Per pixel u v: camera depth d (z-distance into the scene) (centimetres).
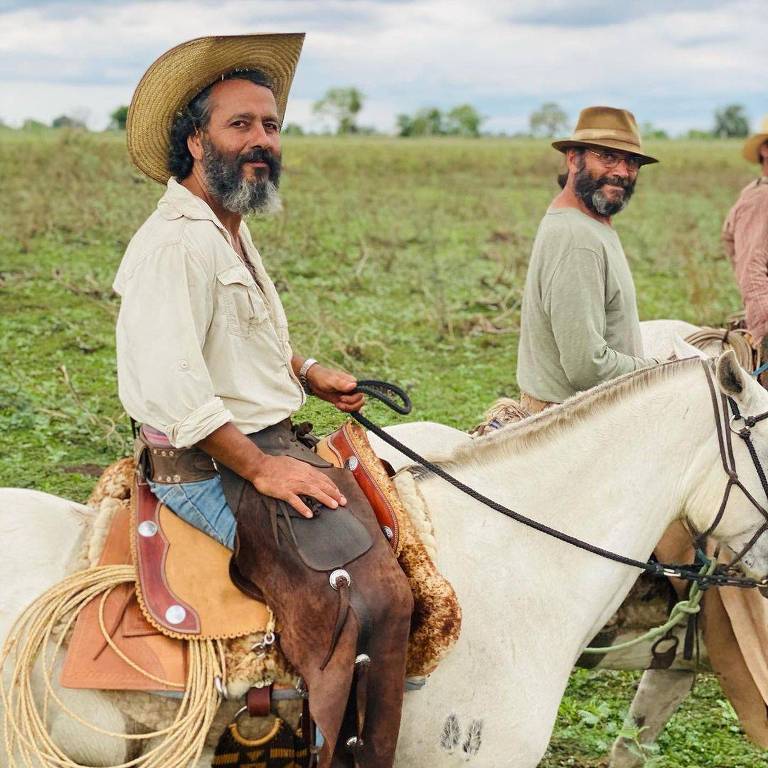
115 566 319
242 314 320
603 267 457
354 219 1889
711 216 2172
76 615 312
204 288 310
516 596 352
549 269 458
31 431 818
